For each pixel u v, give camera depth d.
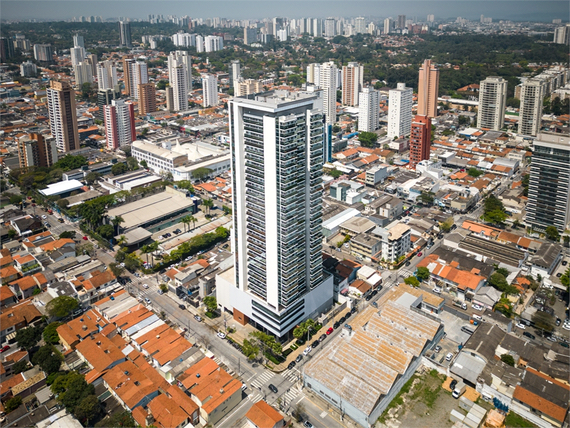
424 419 190.00
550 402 186.62
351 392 193.12
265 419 183.25
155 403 189.88
